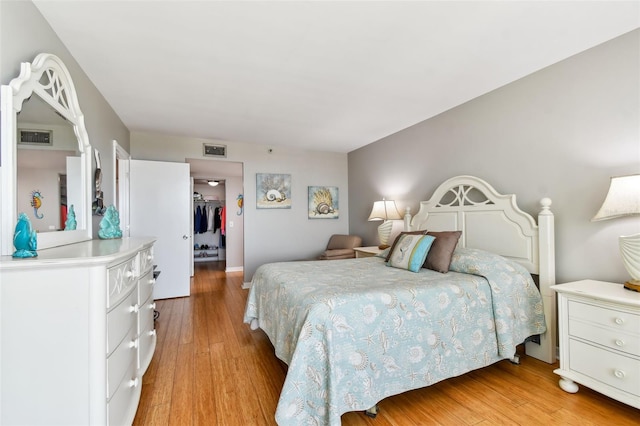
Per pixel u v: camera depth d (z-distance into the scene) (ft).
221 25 5.85
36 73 4.71
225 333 9.39
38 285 3.61
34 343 3.60
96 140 8.50
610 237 6.55
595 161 6.79
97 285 3.83
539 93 7.85
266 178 16.24
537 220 7.84
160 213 13.65
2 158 4.05
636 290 5.52
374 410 5.17
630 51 6.23
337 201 17.94
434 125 11.31
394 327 5.41
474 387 6.20
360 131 13.41
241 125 12.52
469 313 6.25
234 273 19.93
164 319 10.74
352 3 5.24
